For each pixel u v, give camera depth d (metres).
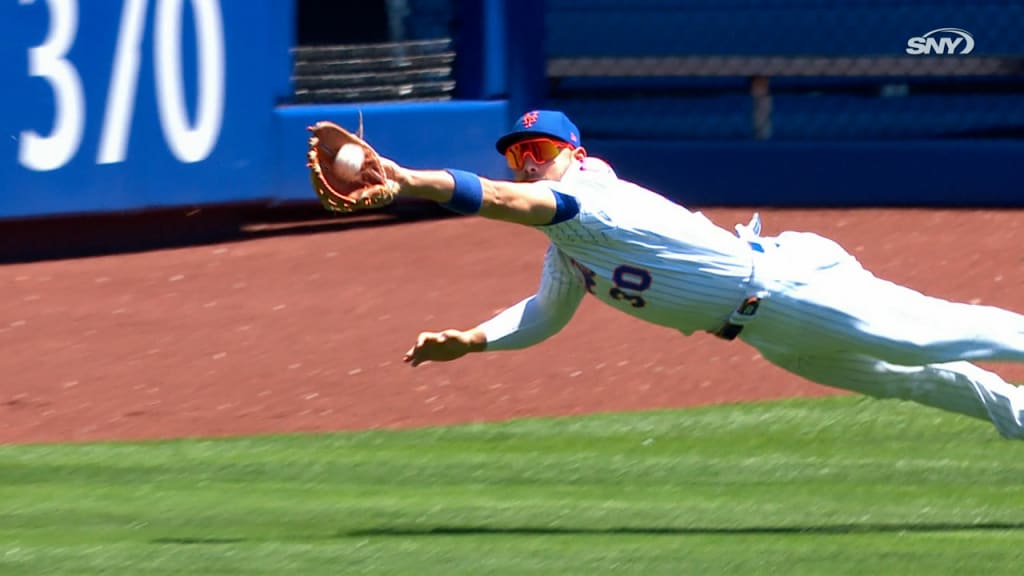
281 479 21.64
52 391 26.70
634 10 46.62
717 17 46.31
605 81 47.53
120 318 32.03
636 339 30.44
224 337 30.52
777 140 46.31
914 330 17.72
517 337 19.19
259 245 40.50
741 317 17.73
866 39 45.78
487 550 17.83
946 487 20.80
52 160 36.91
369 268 37.50
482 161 45.22
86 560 17.56
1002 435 19.17
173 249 39.94
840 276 17.81
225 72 40.12
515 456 22.92
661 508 19.83
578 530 18.77
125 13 37.75
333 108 42.34
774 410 25.52
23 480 21.53
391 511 19.75
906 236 40.12
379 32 45.66
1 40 35.66
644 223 17.25
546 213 16.92
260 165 41.22
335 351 29.50
